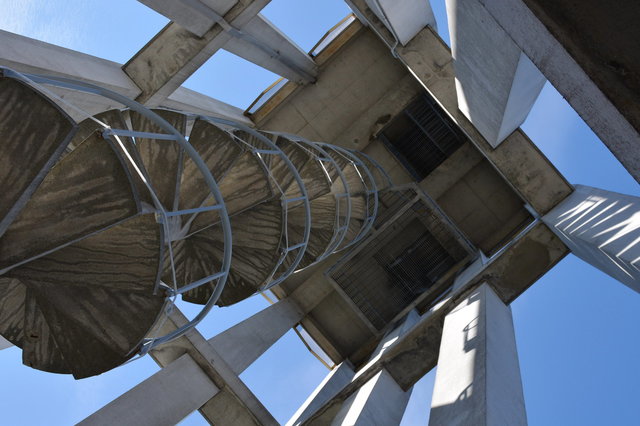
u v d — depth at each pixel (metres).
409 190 15.25
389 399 9.95
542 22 2.23
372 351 15.83
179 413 8.89
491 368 6.52
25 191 3.32
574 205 10.95
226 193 6.52
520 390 7.12
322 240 9.69
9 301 4.32
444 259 15.52
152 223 4.04
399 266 15.60
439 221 15.05
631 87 2.13
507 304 11.23
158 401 8.70
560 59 2.29
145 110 4.55
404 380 10.78
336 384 13.22
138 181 4.43
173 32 11.06
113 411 7.86
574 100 2.38
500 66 6.38
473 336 8.17
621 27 2.14
